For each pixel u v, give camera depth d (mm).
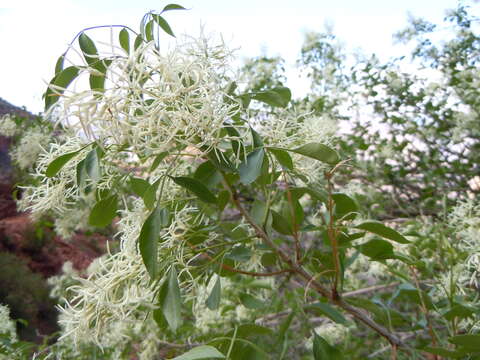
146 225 277
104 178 344
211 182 313
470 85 1162
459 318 426
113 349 739
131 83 255
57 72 292
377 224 346
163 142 266
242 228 399
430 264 468
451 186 1157
